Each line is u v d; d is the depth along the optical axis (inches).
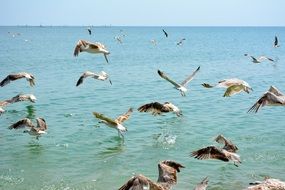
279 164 1051.9
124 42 7140.8
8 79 1160.2
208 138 1268.5
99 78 1044.5
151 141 1232.8
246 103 1824.6
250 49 5600.4
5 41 6993.1
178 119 1498.5
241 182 943.0
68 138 1258.0
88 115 1556.3
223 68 3267.7
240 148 1173.1
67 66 3223.4
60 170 1015.0
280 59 4062.5
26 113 1585.9
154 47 5782.5
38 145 1191.6
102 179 963.3
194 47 5900.6
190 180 944.3
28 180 953.5
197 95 2006.6
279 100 536.1
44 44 6156.5
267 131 1355.8
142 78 2586.1
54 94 1983.3
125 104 1779.0
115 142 1222.3
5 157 1095.6
